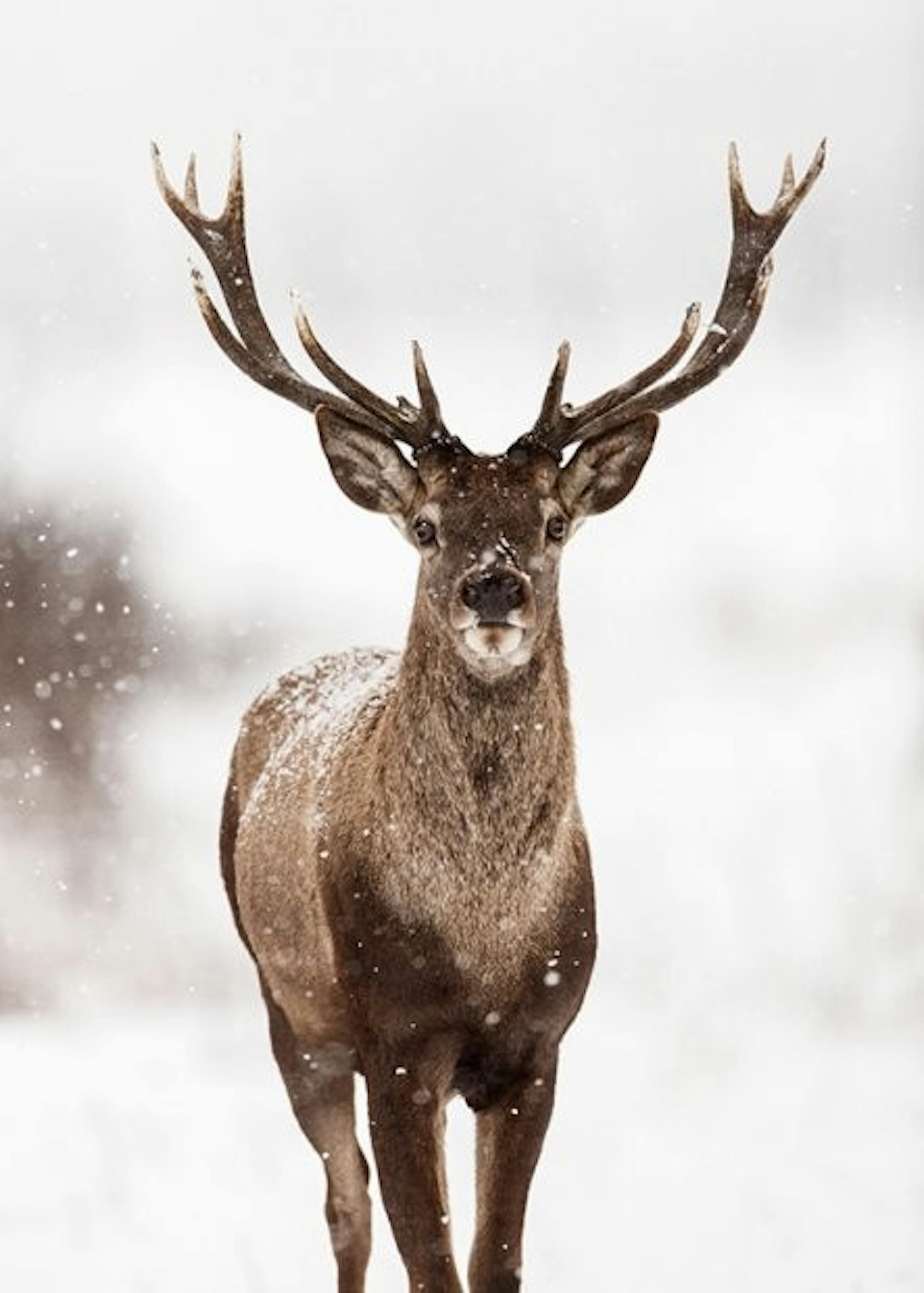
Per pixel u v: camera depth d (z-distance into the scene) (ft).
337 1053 78.74
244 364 78.64
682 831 155.74
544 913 70.85
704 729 184.24
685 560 235.40
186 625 182.91
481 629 67.51
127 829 153.28
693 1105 97.45
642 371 78.43
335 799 74.49
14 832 153.17
